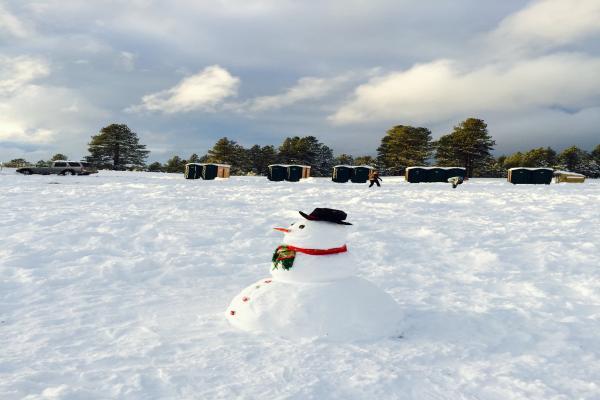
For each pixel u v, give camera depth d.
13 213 11.92
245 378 3.00
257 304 3.99
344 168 43.97
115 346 3.60
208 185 28.53
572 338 3.99
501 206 16.05
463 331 4.11
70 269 6.42
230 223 10.72
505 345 3.79
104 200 16.11
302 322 3.77
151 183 28.89
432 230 10.12
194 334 3.87
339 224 4.15
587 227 10.79
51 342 3.71
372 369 3.18
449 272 6.68
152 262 6.89
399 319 4.17
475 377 3.12
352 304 3.91
